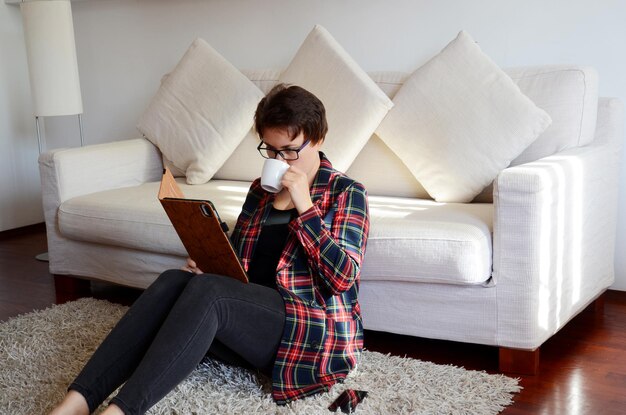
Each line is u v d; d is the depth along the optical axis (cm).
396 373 206
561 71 255
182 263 263
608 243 259
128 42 405
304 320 178
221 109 310
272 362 182
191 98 320
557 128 251
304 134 176
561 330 248
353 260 176
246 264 192
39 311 279
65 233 291
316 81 284
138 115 413
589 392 198
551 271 211
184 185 309
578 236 229
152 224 262
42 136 450
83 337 241
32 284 323
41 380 209
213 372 206
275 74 316
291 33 346
